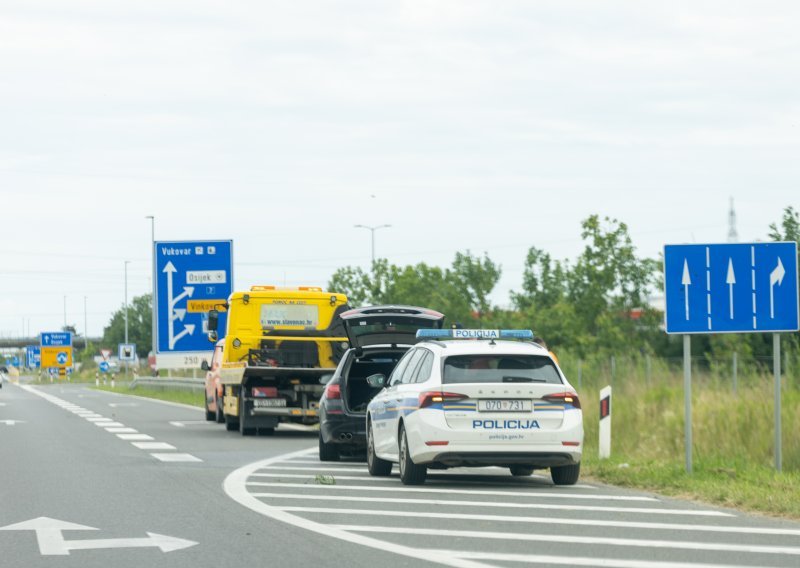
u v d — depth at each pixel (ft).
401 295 413.39
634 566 59.00
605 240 300.61
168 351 277.64
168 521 76.02
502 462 93.35
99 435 167.32
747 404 123.03
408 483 97.60
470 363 95.30
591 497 89.86
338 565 59.57
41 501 87.25
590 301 298.76
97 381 580.30
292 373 166.30
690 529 72.23
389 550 64.03
